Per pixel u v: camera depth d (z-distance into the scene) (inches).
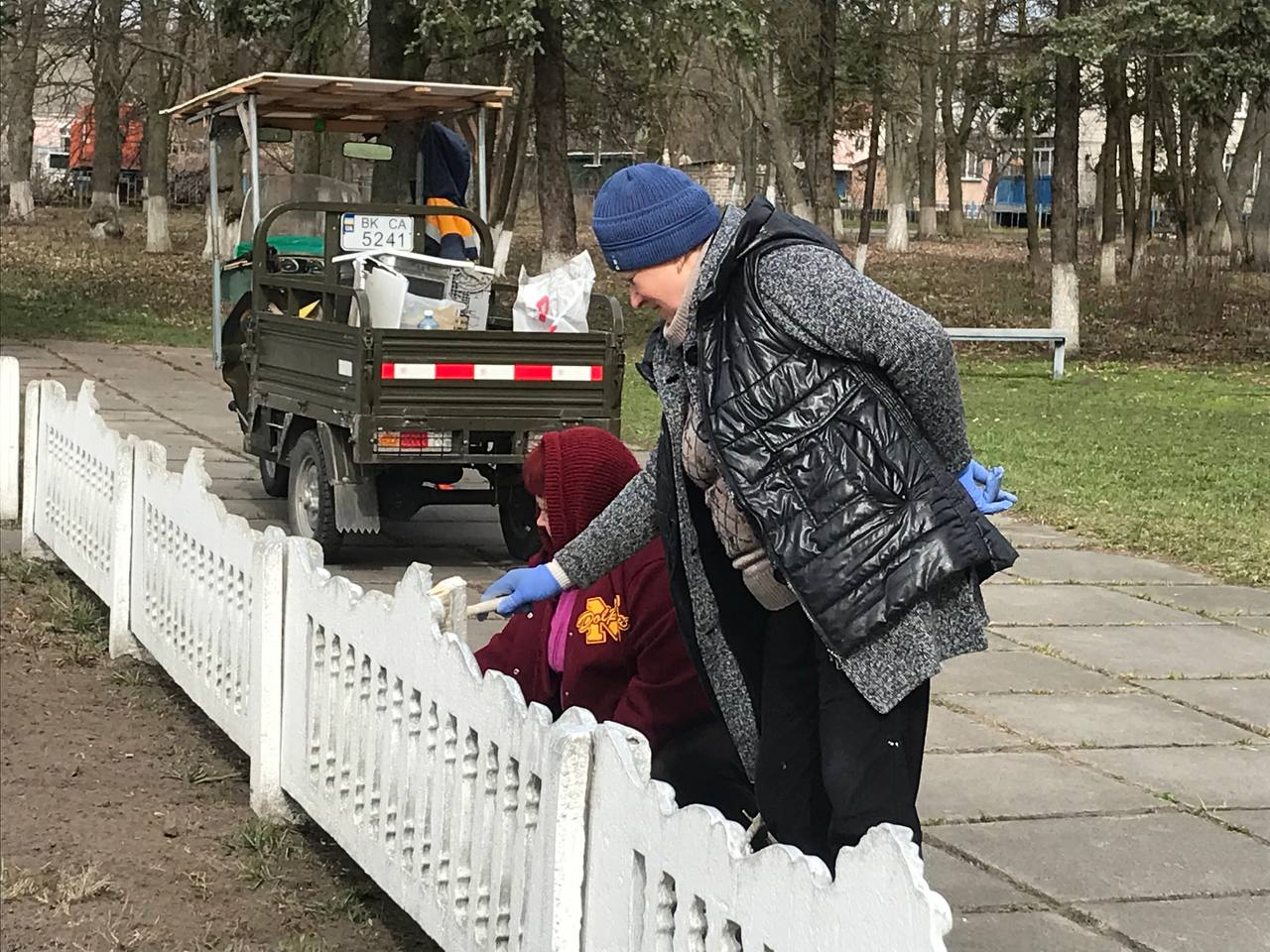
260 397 368.2
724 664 133.3
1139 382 817.5
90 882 172.7
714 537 130.8
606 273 1321.4
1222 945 164.2
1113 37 866.1
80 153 2178.9
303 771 183.3
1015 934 165.3
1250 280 1401.3
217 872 178.7
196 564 221.0
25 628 279.4
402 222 366.6
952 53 1097.4
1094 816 203.3
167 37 1279.5
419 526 393.7
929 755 227.1
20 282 1115.3
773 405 119.2
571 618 159.9
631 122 1371.8
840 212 2295.8
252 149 396.2
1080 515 435.2
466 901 141.8
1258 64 934.4
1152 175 1721.2
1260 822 202.5
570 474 158.2
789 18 1050.1
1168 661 285.3
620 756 115.4
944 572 116.6
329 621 172.9
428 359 323.0
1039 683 267.9
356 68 1130.7
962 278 1537.9
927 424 121.2
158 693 245.8
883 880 86.7
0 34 924.6
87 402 287.0
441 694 145.3
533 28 763.4
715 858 102.8
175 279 1198.3
